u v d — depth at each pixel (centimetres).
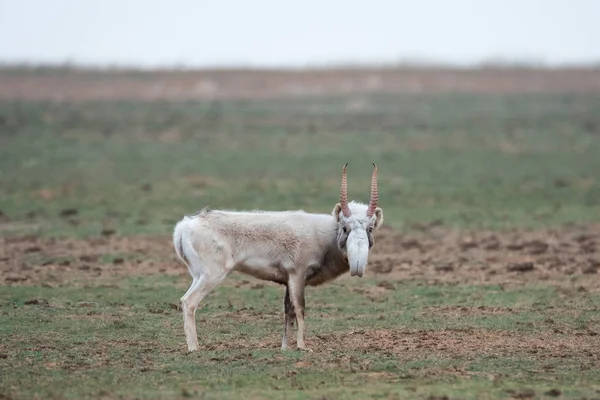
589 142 19425
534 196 13450
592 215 11788
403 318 6369
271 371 4788
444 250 9475
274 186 14262
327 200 12975
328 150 18388
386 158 17488
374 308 6738
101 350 5350
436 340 5634
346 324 6200
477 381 4631
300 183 14662
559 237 10244
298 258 5438
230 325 6147
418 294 7262
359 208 5562
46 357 5153
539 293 7250
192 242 5325
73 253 8938
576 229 10775
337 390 4434
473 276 8069
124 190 13688
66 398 4278
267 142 19350
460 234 10494
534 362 5066
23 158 16475
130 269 8212
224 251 5350
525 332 5866
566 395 4388
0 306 6600
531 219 11500
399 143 19425
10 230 10306
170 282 7638
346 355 5200
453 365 4966
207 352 5256
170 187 14050
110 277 7831
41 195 13062
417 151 18350
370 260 8875
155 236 10019
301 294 5444
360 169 16262
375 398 4306
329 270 5544
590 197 13350
